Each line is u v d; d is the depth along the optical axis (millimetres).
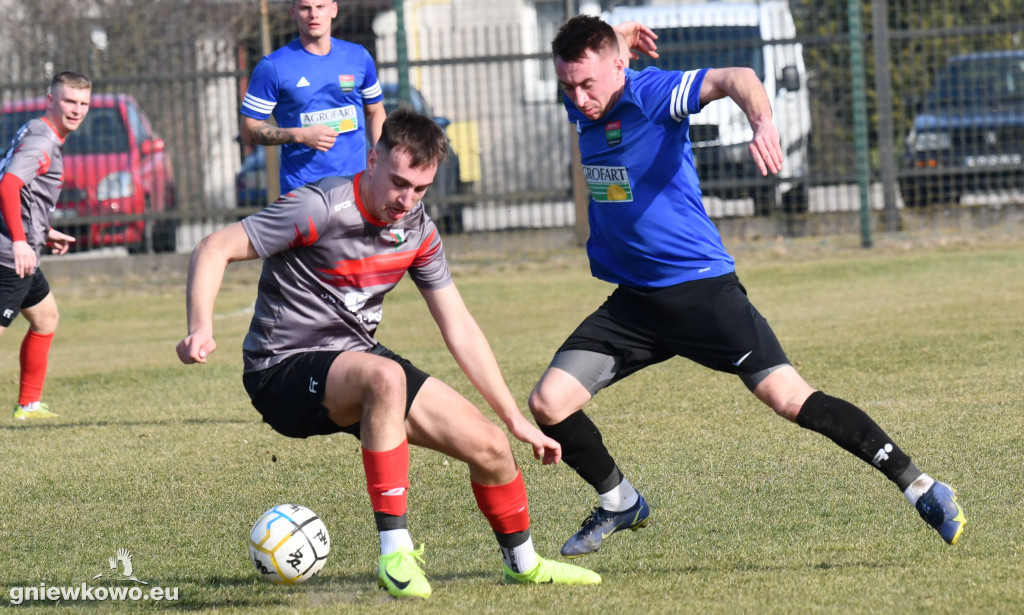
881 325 32906
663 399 24781
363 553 15344
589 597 12898
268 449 21688
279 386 13617
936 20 52719
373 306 13930
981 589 12312
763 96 13953
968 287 39625
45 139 24719
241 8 55031
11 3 58219
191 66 51406
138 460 21062
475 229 52844
